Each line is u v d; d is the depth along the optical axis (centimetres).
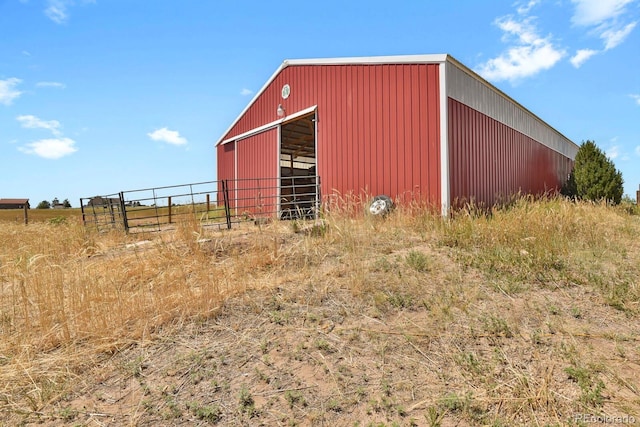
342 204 778
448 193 691
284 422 172
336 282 339
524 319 265
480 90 867
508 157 1048
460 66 757
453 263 385
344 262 391
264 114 1121
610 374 198
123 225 743
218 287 323
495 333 244
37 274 353
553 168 1546
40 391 203
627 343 232
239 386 201
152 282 354
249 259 402
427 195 711
